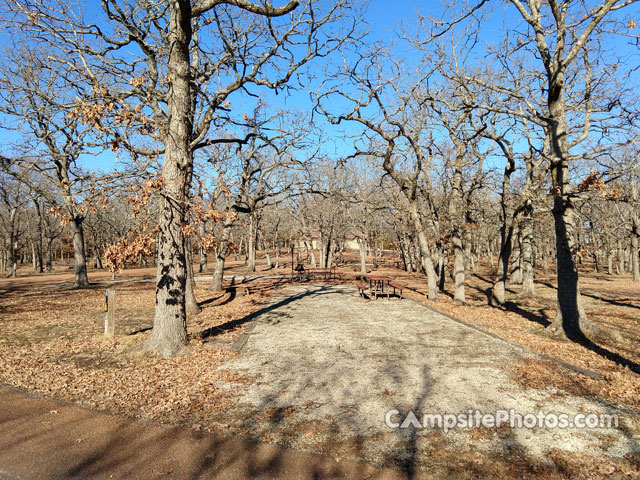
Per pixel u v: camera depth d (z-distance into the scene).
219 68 10.59
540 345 8.59
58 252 69.31
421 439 4.39
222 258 20.27
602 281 26.91
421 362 7.32
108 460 3.88
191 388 5.93
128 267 51.38
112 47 10.24
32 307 14.66
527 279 18.11
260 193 19.98
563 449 4.19
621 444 4.29
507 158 15.19
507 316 12.62
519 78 12.93
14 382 6.16
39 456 3.94
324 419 4.89
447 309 14.14
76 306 15.02
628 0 7.95
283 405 5.32
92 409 5.17
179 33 7.63
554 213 9.72
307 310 13.89
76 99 8.53
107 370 6.77
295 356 7.75
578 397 5.60
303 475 3.65
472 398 5.57
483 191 24.38
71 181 7.61
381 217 35.16
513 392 5.79
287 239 59.66
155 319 7.86
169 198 7.51
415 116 15.52
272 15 7.71
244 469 3.74
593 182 8.30
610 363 7.21
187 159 8.02
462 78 12.35
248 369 6.90
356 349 8.30
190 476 3.60
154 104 8.84
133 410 5.13
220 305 15.21
